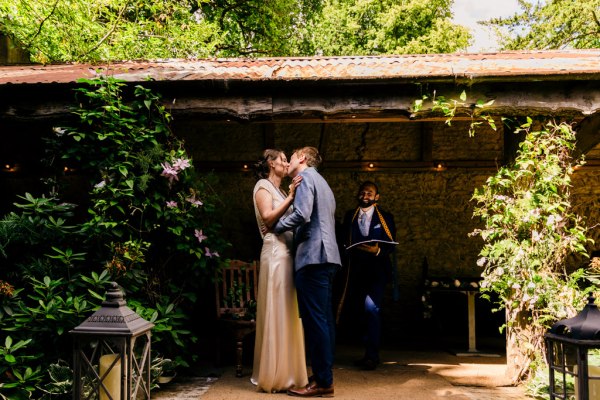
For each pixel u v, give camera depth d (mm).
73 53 8945
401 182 8266
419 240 8219
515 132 4980
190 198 5258
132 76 5195
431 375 5352
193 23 12828
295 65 5895
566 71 4848
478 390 4770
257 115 5297
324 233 4430
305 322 4418
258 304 4852
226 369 5531
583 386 2941
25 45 8859
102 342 3084
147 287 5098
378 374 5375
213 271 5527
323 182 4566
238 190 8289
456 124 8148
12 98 5359
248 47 18297
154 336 4742
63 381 4133
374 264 5656
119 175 5020
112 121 5074
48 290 4418
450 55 6676
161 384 4871
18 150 7273
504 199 4941
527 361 4887
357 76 5008
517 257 4777
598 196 7844
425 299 7109
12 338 4270
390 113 5246
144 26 10758
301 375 4629
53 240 4840
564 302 4668
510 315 5008
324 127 8016
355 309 7824
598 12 15812
